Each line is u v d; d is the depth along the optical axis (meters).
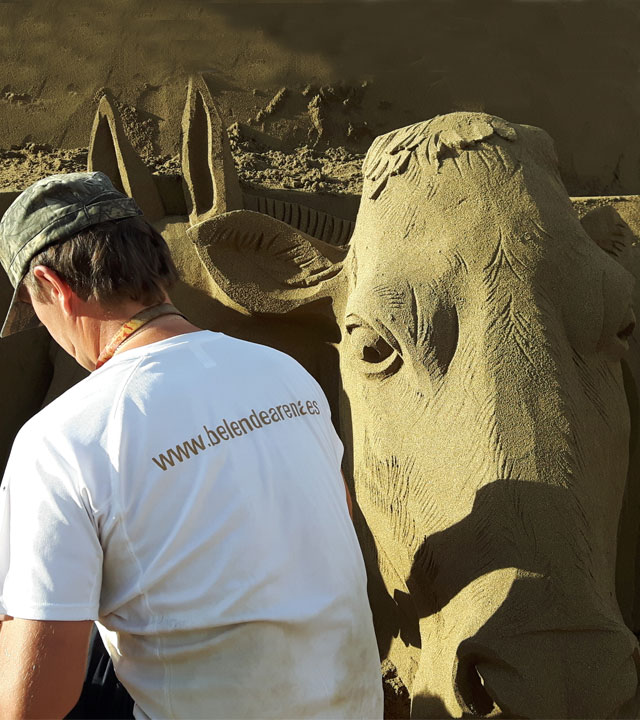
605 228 3.29
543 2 6.89
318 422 2.12
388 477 2.68
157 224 3.93
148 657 1.88
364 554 3.14
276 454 1.97
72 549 1.78
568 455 2.43
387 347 2.75
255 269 3.33
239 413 1.96
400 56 6.51
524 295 2.65
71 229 2.00
